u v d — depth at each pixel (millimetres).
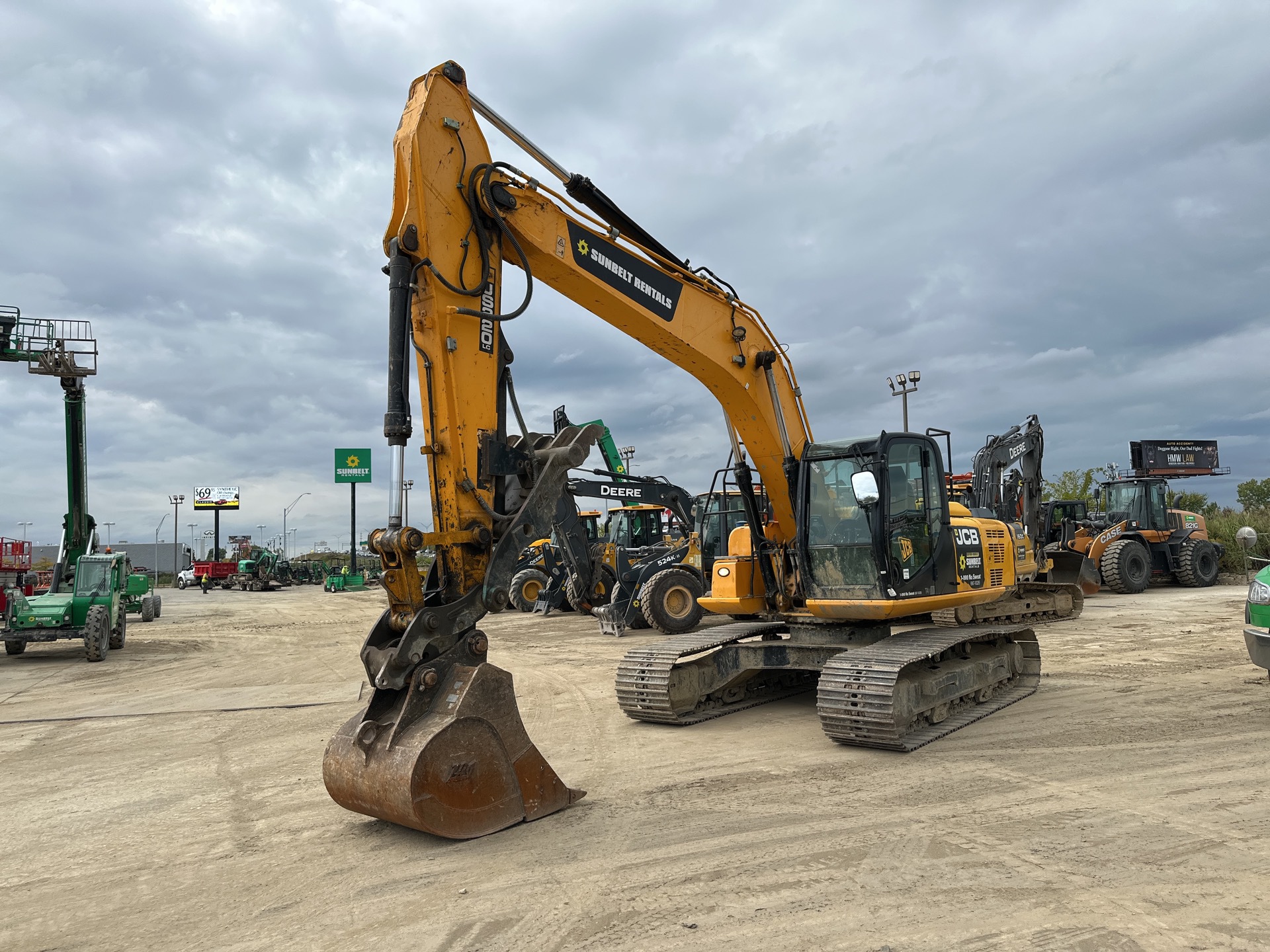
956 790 5492
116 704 10383
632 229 6648
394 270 5285
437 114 5500
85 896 4297
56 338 19156
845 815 5062
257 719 9062
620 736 7488
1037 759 6180
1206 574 21250
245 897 4188
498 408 5805
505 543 5371
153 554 92812
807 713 8312
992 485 15180
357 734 4934
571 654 13336
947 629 7984
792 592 8258
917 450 7789
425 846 4785
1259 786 5348
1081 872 4062
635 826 4996
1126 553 19578
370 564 70750
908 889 3932
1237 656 10609
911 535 7586
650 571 16203
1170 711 7598
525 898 4000
